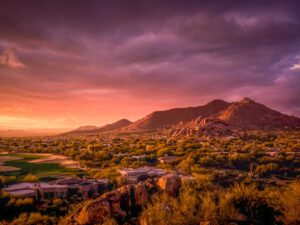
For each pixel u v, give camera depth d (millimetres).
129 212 20547
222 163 94750
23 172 84875
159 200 20344
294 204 17141
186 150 120812
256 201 18234
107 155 111312
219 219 16859
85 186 58906
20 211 43969
